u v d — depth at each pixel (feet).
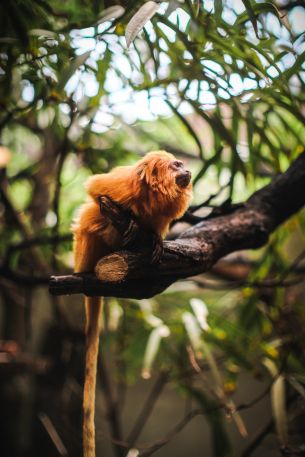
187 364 16.29
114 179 9.33
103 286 8.47
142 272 8.73
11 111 12.70
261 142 13.01
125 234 8.80
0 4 10.17
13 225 16.93
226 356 15.12
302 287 18.54
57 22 11.03
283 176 12.62
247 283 15.07
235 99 11.50
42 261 16.81
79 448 20.89
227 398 15.03
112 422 18.53
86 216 9.78
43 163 18.01
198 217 12.19
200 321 14.26
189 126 12.45
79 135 14.99
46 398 21.13
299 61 10.69
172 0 9.09
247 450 14.78
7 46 11.05
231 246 11.35
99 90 12.00
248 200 12.44
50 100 12.42
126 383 18.67
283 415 12.66
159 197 9.29
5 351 19.83
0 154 15.94
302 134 15.65
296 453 12.40
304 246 24.72
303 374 14.17
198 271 9.91
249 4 9.37
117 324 16.75
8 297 22.11
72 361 20.61
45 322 22.13
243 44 10.64
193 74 11.32
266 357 15.16
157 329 15.40
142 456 15.14
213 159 12.40
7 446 20.45
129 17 10.17
